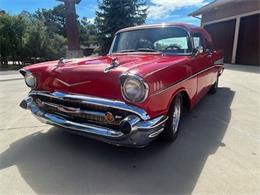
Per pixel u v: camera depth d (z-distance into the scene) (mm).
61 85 2904
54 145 3314
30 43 22609
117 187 2420
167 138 3271
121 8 22297
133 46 4180
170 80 2920
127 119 2488
